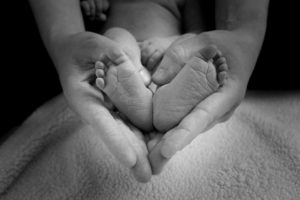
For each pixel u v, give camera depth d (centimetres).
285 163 37
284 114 45
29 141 42
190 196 34
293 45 50
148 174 31
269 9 49
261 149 39
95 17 49
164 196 34
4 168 40
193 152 39
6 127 52
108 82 33
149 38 44
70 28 42
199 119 31
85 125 43
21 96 54
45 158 41
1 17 51
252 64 39
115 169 37
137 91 33
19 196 38
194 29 50
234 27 41
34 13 45
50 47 42
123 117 36
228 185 35
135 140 32
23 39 53
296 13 49
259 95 50
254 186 35
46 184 38
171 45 38
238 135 41
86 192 36
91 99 34
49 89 55
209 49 31
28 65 54
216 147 40
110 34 39
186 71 32
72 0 45
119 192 35
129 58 35
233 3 42
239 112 45
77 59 37
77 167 38
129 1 50
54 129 44
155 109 33
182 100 32
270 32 50
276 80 52
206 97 33
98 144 40
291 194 34
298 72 51
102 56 34
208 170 37
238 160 38
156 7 50
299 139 39
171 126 33
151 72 39
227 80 35
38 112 49
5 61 52
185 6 52
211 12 52
